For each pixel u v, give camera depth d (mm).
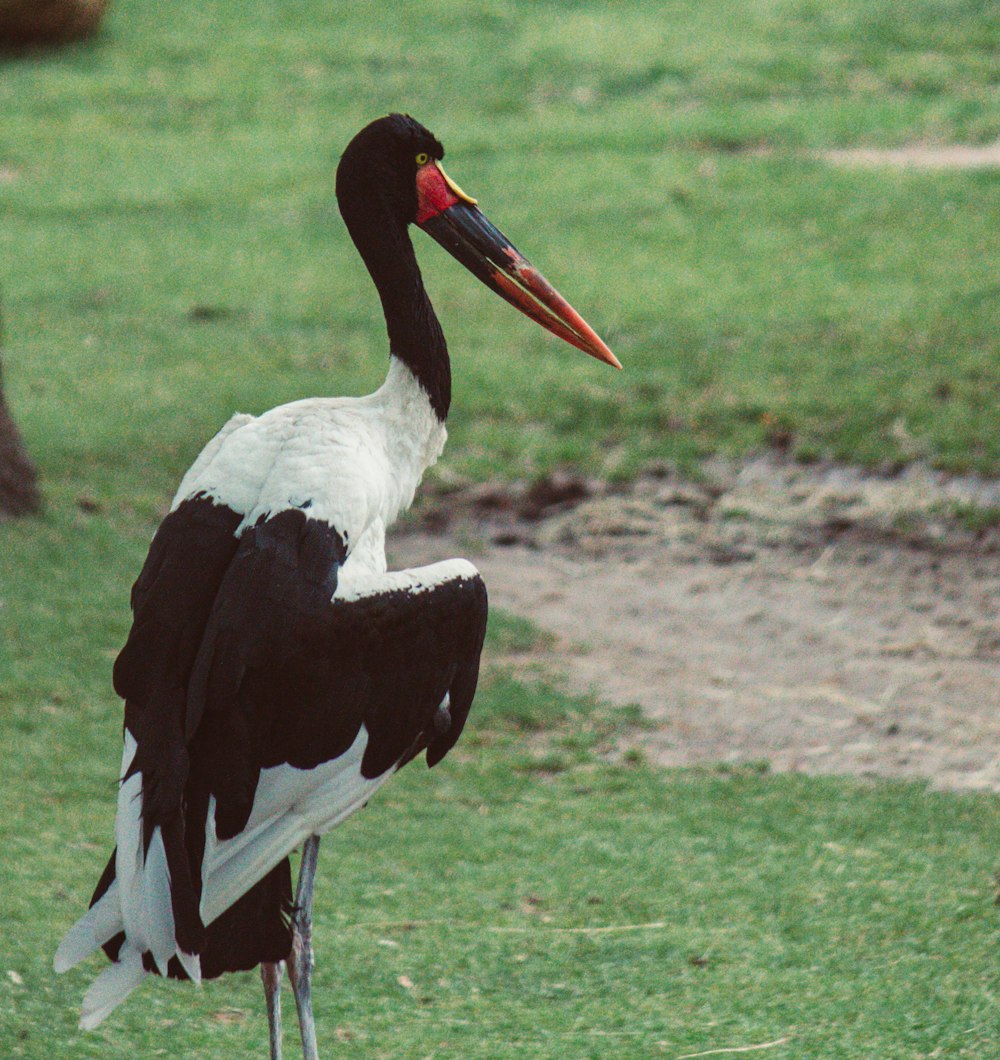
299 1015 5641
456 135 25656
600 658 11352
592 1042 6520
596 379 16547
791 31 29750
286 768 5504
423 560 13109
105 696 10102
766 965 7191
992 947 7270
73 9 31438
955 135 24188
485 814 8969
